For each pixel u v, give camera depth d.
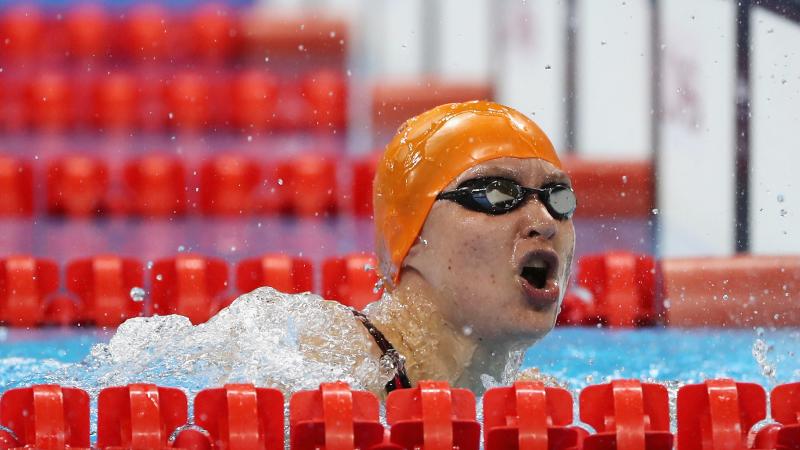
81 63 30.14
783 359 13.36
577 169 22.08
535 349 14.21
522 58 25.66
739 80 20.94
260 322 8.73
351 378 8.13
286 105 27.59
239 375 8.33
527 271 8.52
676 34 22.88
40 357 12.89
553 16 25.27
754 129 20.73
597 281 16.25
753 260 16.19
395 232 8.52
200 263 15.33
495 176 8.14
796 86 20.52
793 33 20.50
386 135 26.47
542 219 8.10
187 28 30.14
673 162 22.02
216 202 22.41
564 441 7.39
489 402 7.55
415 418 7.39
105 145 26.45
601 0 24.52
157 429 7.28
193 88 27.66
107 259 15.32
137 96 27.70
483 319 8.12
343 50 29.31
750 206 20.42
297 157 23.17
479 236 8.05
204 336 8.82
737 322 15.65
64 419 7.29
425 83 26.44
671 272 16.06
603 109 24.16
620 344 14.50
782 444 7.52
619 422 7.50
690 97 22.11
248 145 26.56
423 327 8.34
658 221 21.34
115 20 30.84
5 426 7.30
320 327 8.53
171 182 22.48
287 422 7.95
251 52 29.73
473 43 27.42
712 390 7.74
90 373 9.09
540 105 25.16
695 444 7.77
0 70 29.80
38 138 26.86
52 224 21.44
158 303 15.21
